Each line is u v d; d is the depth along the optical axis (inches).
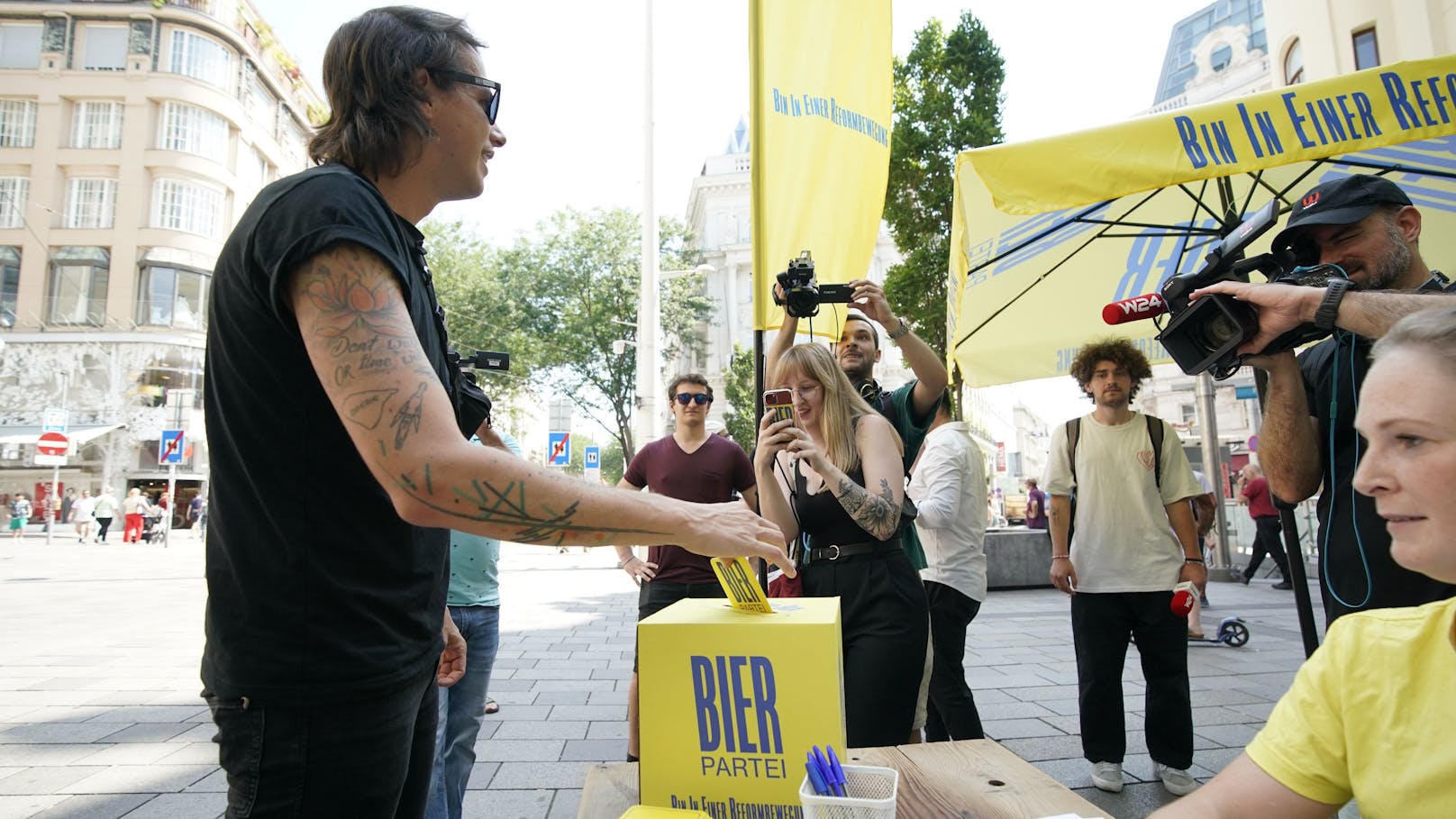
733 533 46.4
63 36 1182.3
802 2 116.7
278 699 40.4
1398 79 99.1
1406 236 75.9
